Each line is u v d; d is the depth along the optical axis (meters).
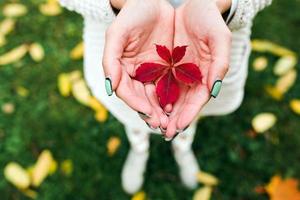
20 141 1.04
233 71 0.71
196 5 0.64
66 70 1.13
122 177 0.98
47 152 1.02
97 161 1.02
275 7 1.21
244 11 0.62
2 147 1.04
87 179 1.00
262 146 1.03
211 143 1.04
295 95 1.08
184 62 0.65
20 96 1.10
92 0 0.63
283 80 1.09
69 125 1.06
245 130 1.05
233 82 0.72
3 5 1.22
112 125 1.05
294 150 1.03
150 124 0.60
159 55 0.63
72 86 1.10
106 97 0.75
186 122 0.58
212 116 1.06
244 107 1.07
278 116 1.07
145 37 0.65
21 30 1.18
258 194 0.98
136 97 0.59
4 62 1.13
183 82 0.62
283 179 0.99
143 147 0.89
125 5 0.62
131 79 0.63
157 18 0.65
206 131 1.05
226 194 0.98
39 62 1.14
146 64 0.62
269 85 1.10
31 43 1.17
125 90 0.60
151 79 0.63
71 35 1.18
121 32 0.61
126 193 0.99
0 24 1.18
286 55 1.13
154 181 1.00
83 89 1.08
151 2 0.65
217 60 0.59
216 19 0.61
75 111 1.08
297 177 1.00
